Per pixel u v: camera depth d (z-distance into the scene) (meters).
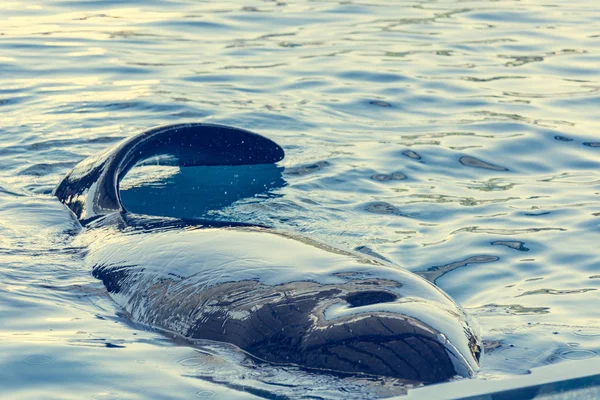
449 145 30.86
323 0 54.25
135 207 26.02
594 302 19.97
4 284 20.22
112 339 17.80
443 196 26.73
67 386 15.73
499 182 27.97
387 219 24.98
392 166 28.97
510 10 52.00
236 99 35.28
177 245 20.17
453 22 49.03
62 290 20.12
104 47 42.53
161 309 18.67
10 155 29.14
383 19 49.62
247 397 15.30
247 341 17.11
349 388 15.40
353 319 16.31
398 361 15.64
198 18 48.78
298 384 15.71
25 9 49.84
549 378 15.16
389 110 34.56
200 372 16.31
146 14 49.66
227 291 18.05
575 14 51.22
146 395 15.43
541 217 25.05
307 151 30.19
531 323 18.73
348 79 38.25
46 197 25.62
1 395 15.39
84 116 32.91
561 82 38.41
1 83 36.62
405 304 16.64
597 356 16.98
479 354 16.55
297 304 17.14
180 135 26.05
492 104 35.31
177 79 37.78
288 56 41.75
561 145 31.05
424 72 39.47
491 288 20.89
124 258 20.59
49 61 39.91
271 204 26.06
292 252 18.95
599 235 23.72
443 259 22.41
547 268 21.94
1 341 17.39
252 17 49.38
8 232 23.06
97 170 24.83
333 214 25.33
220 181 28.16
